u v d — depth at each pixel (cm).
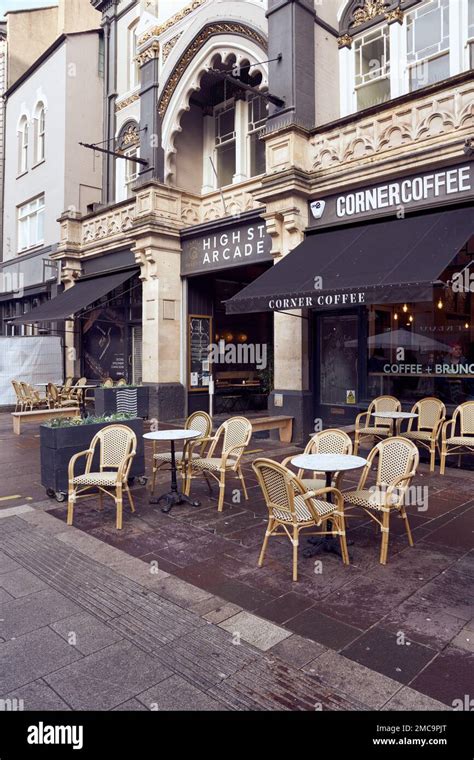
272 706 269
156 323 1258
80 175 1728
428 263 659
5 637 335
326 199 922
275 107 968
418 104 789
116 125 1633
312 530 521
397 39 933
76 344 1672
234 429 652
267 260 1077
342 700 272
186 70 1230
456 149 740
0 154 2111
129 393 1204
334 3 1020
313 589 397
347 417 963
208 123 1346
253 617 356
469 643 321
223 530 530
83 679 293
